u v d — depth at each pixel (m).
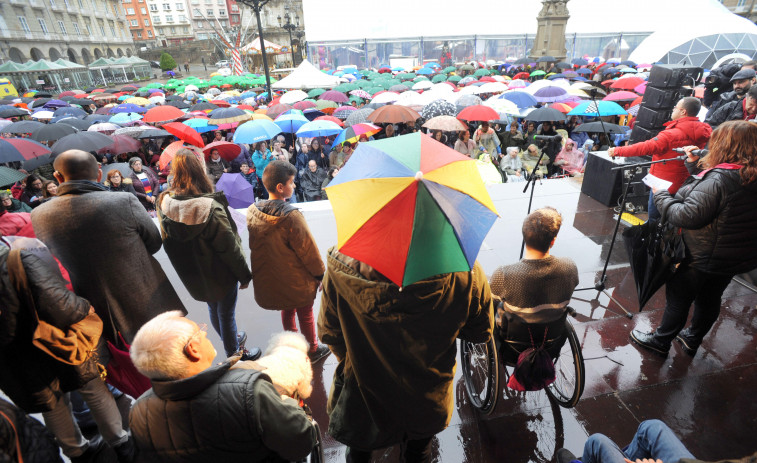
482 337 1.77
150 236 2.35
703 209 2.46
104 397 2.25
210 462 1.28
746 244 2.52
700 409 2.71
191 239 2.45
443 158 1.40
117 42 70.81
